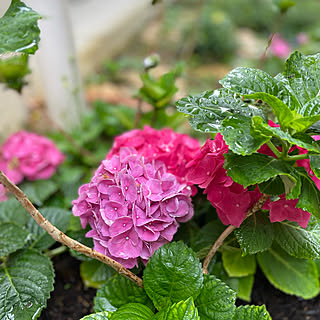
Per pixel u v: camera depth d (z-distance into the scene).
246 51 2.74
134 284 0.71
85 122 1.36
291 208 0.67
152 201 0.69
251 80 0.63
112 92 1.81
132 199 0.68
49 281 0.73
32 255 0.76
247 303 0.83
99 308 0.71
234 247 0.75
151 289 0.68
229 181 0.67
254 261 0.79
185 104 0.66
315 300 0.84
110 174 0.70
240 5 3.20
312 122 0.61
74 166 1.22
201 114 0.66
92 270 0.80
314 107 0.63
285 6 0.88
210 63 2.56
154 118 1.03
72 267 0.87
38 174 1.03
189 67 2.28
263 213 0.72
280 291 0.84
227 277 0.79
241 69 0.64
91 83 1.78
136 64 2.09
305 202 0.63
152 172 0.71
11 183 0.60
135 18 2.59
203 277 0.68
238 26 3.17
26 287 0.72
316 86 0.65
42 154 1.03
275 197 0.68
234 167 0.63
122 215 0.68
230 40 2.64
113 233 0.68
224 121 0.62
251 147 0.60
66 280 0.86
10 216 0.82
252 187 0.68
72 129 1.33
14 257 0.76
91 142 1.34
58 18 1.19
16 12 0.60
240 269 0.79
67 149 1.21
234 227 0.69
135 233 0.68
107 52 2.25
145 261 0.71
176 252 0.68
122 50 2.46
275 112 0.62
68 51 1.26
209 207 0.82
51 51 1.24
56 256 0.88
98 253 0.65
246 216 0.68
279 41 1.65
